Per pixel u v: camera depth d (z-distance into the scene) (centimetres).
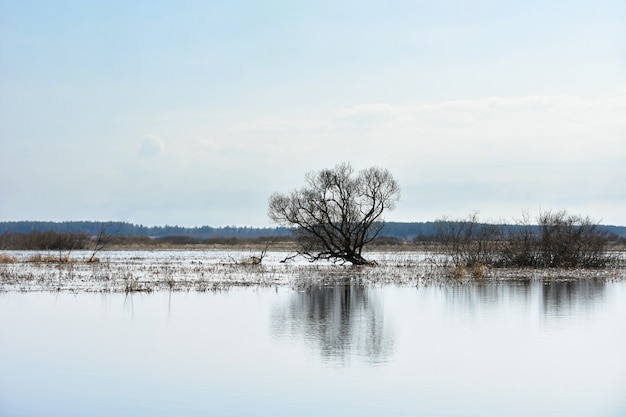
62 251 12888
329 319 3281
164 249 16075
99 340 2708
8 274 5725
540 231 7294
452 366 2280
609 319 3291
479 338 2781
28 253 11431
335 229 8162
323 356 2423
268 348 2562
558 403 1878
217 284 5012
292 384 2052
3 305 3712
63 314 3384
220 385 2041
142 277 5653
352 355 2442
